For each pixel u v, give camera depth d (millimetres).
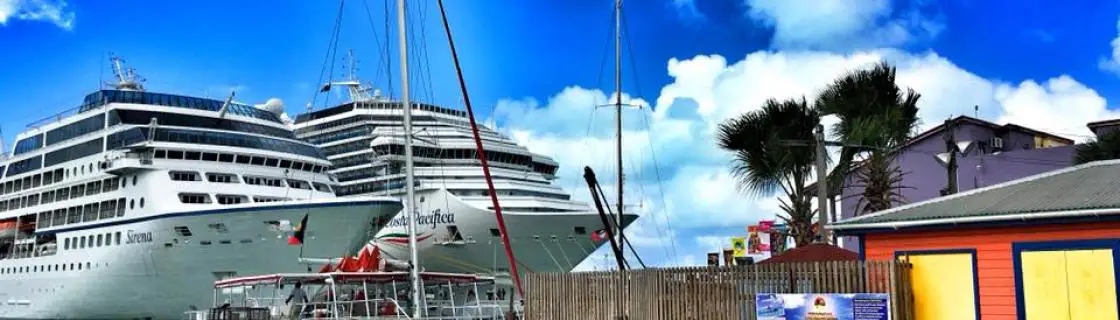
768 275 18219
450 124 68500
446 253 59094
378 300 29922
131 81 55875
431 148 64125
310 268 45719
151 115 51844
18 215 57500
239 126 53062
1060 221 16188
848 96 30078
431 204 59719
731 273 18797
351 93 73000
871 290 17062
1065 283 16172
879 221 18734
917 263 18094
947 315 17562
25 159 58656
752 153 29422
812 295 17141
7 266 58188
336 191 56875
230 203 49094
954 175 33781
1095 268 15820
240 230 45969
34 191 56719
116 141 50719
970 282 17344
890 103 30109
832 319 16891
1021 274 16672
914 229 18297
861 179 32500
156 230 47406
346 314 31484
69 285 52594
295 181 52562
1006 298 16844
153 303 49219
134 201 49375
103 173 50875
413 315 30516
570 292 22250
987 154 45625
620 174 37750
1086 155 36156
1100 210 15484
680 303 19594
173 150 49188
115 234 49781
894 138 30516
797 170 29375
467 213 58469
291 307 30109
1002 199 17891
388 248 58938
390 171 62844
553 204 60719
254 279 29984
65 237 53406
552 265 59219
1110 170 17797
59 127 56438
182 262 47250
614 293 21125
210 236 46406
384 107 69688
